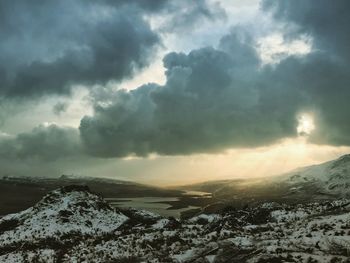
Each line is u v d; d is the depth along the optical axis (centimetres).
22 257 5975
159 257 4672
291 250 3934
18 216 9800
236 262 3909
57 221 8981
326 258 3603
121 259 4922
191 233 6062
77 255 5538
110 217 9731
